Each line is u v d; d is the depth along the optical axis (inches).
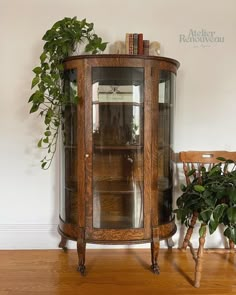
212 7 86.1
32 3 84.4
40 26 84.8
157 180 74.5
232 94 88.0
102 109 72.4
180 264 79.7
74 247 89.4
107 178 74.0
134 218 74.4
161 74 72.9
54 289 67.9
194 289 68.2
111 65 69.6
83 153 71.9
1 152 87.0
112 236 72.6
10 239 88.7
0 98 85.7
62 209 80.7
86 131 71.3
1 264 79.4
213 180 72.9
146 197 73.1
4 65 85.0
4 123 86.4
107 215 74.4
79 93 71.0
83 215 73.0
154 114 72.1
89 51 75.8
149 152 72.4
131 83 71.7
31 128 86.8
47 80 72.2
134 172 73.9
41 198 88.7
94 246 89.7
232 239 68.3
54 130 86.5
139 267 78.4
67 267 78.1
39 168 88.0
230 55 87.2
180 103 87.9
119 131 73.3
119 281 71.5
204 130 88.7
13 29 84.4
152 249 74.3
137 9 85.5
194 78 87.5
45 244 89.4
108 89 72.0
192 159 84.3
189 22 86.3
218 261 81.8
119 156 73.9
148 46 79.3
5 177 87.6
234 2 86.2
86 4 85.0
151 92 71.1
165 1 85.7
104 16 85.3
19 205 88.5
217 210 66.9
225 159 79.5
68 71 73.5
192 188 76.0
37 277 73.0
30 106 86.2
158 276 73.7
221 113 88.4
